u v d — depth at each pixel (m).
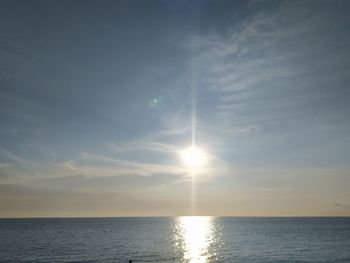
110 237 136.62
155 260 72.81
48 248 94.88
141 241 118.31
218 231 180.12
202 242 114.44
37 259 73.94
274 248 93.75
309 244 103.56
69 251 88.00
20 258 75.56
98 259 73.81
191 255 80.81
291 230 180.62
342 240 116.19
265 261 70.12
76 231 178.62
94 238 131.50
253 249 91.94
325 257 75.25
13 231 177.75
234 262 69.38
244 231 176.75
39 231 178.12
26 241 117.38
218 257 77.06
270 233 157.25
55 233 161.50
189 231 181.62
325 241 112.94
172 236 142.88
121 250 90.56
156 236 143.00
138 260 72.75
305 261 69.62
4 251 88.12
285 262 68.50
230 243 109.94
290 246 98.38
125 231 179.88
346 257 75.06
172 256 79.00
